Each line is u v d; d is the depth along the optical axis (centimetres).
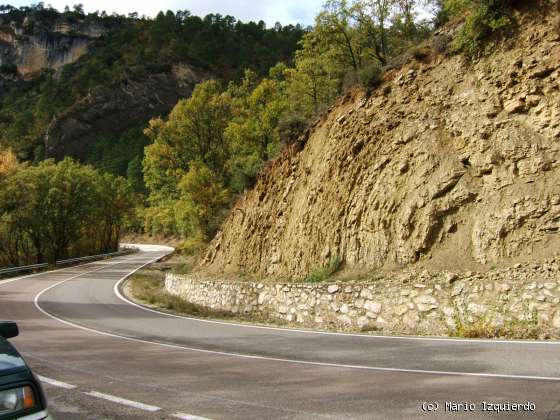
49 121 14812
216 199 3519
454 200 1417
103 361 888
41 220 4853
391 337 1084
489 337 1026
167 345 1072
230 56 16388
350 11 2584
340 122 1944
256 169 2614
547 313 1024
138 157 11381
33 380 377
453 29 1719
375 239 1573
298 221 1978
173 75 15888
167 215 4700
